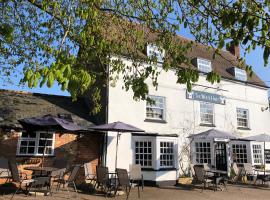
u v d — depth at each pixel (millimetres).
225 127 19844
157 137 16000
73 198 10680
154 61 9297
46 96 16906
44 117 11914
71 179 11188
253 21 4223
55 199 10250
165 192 13234
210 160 18328
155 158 15703
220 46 5191
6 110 13969
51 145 14070
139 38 9328
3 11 9297
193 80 5422
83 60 7965
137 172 13125
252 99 21828
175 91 18062
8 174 11773
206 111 19375
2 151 12773
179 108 18016
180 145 17500
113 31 9531
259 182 18047
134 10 8297
